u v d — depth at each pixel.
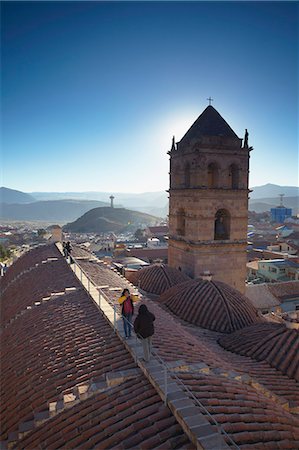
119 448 9.48
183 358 14.62
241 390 13.27
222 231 36.94
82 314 19.61
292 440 10.93
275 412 12.45
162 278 34.78
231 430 10.27
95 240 155.12
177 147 38.28
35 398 13.37
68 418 11.54
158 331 17.59
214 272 35.94
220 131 35.16
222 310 27.08
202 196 34.25
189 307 27.86
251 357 21.16
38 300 24.62
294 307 54.00
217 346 23.25
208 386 12.52
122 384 12.48
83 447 10.02
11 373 16.22
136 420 10.52
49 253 40.00
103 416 11.09
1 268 53.19
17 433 11.95
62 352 15.88
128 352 14.55
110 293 22.95
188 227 35.97
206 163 34.12
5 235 176.88
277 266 79.12
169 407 10.80
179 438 9.63
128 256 95.50
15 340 19.75
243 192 35.72
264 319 31.03
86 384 12.80
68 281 26.72
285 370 19.20
